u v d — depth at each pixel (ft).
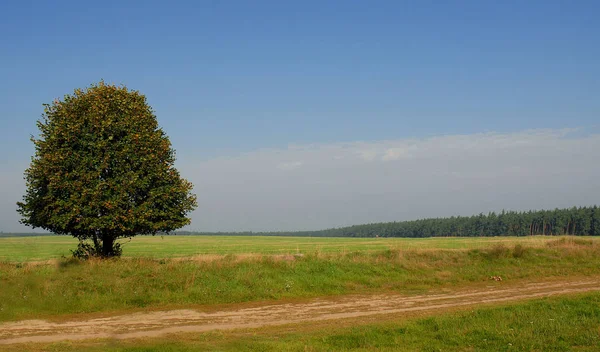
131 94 89.04
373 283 83.10
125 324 54.95
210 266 80.02
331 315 61.16
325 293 76.18
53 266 73.87
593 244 125.18
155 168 84.17
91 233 84.64
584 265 103.19
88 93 84.89
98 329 52.26
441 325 50.62
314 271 85.51
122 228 80.02
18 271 69.10
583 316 52.34
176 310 62.85
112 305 63.21
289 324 55.77
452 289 81.66
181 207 87.04
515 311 55.77
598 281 88.28
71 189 77.92
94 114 80.84
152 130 88.33
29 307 59.72
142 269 75.31
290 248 233.55
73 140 80.33
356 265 91.25
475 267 97.86
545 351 41.96
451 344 44.57
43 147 79.51
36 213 81.05
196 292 69.36
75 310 60.75
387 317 59.47
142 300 65.41
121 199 79.36
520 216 520.42
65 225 77.46
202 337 48.32
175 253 189.78
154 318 58.34
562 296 65.98
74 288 65.57
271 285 75.77
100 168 79.05
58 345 44.39
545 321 50.75
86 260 78.38
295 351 42.14
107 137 82.33
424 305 67.77
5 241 330.95
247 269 80.79
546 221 487.61
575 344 43.68
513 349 42.39
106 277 70.13
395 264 94.99
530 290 79.77
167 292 68.33
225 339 47.42
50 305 60.85
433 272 93.15
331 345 44.47
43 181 79.30
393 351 42.14
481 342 44.52
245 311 63.21
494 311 55.98
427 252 105.60
